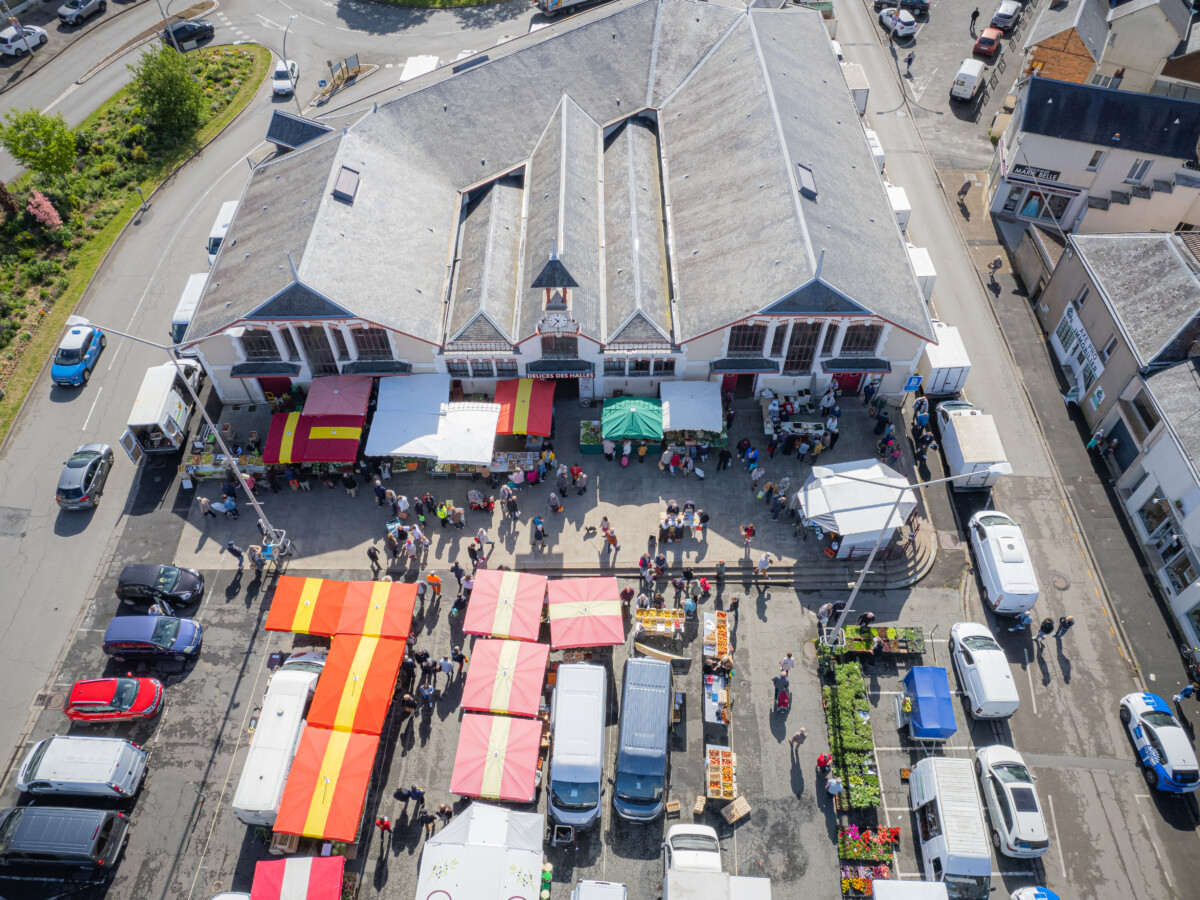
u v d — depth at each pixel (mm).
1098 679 45125
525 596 44719
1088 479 53188
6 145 69312
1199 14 73875
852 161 61531
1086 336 55656
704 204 58094
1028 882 38906
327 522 51344
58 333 61688
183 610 47688
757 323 50906
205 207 71062
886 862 39000
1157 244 53656
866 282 51594
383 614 43875
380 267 53156
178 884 39031
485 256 55719
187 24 87750
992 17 87938
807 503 48281
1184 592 46406
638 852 39562
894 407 56406
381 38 89938
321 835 37188
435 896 35688
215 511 51219
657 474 53188
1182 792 40625
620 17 67562
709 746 42094
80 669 45812
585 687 41625
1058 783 41719
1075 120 64188
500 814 38062
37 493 52812
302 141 62156
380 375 53719
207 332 50781
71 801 40969
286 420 52406
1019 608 46219
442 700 44188
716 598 47938
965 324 61969
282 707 40875
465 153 61688
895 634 45344
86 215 70500
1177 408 47125
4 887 38938
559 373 53719
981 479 51906
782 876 38938
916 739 42719
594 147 63500
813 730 43125
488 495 52312
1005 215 70062
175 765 42344
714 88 64812
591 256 56406
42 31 87250
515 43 68500
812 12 74375
